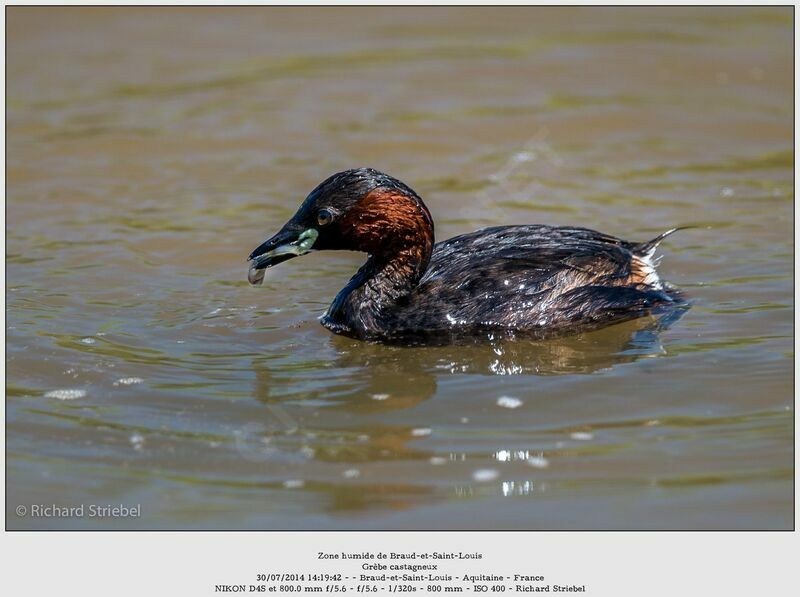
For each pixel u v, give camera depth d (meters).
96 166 19.88
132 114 22.08
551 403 11.41
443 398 11.58
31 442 10.77
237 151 20.53
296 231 13.49
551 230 14.15
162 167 19.91
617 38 25.53
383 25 26.73
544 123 21.66
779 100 22.34
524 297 13.23
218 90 23.23
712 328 13.20
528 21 26.77
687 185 18.92
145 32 26.30
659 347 12.71
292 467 10.31
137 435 10.89
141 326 13.66
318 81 23.64
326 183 13.52
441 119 21.83
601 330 13.20
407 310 13.30
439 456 10.42
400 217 13.37
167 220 17.62
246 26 26.72
